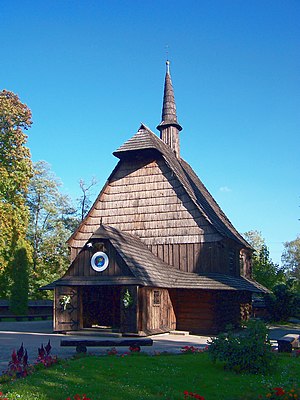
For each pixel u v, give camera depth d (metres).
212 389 10.05
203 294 25.00
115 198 28.67
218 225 27.28
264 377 11.23
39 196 47.94
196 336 22.83
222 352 12.02
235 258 30.11
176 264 26.20
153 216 27.34
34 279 46.03
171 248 26.47
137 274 21.48
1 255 35.03
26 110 37.22
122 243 23.06
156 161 28.17
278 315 35.19
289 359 13.98
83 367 11.73
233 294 28.14
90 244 22.47
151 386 10.09
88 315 25.61
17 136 36.22
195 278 24.73
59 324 22.28
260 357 11.77
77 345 14.62
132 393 9.50
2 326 27.91
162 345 17.95
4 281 39.09
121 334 21.16
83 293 25.52
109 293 26.14
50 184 48.31
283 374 11.53
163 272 24.45
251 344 11.84
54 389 9.66
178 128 34.09
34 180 47.53
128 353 14.32
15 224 35.75
